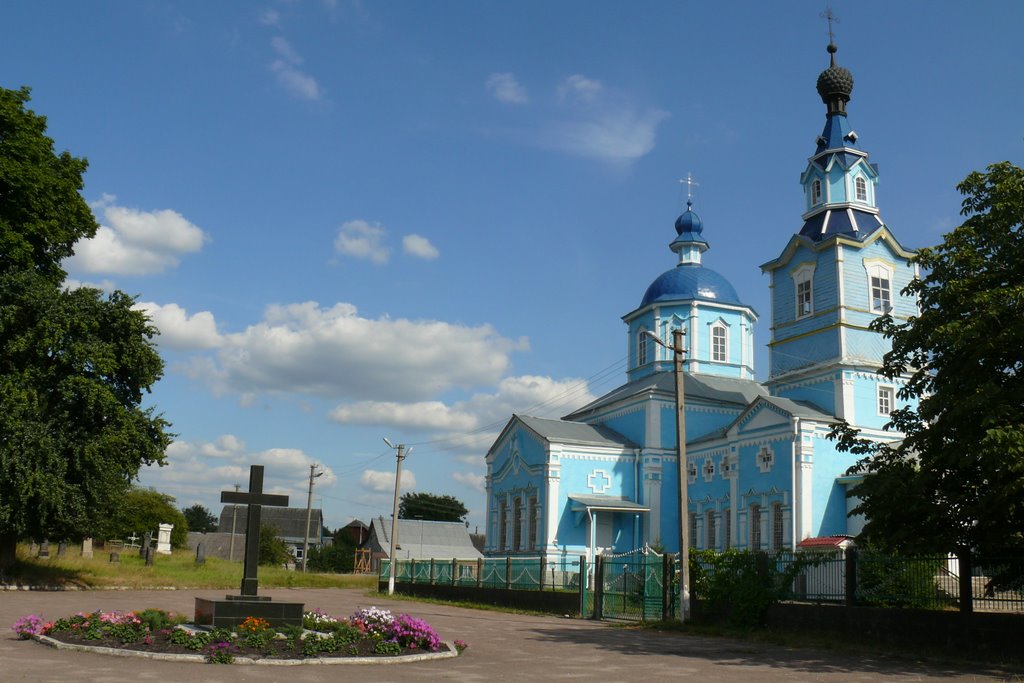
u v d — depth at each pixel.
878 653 19.72
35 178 33.41
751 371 54.25
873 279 43.38
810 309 44.25
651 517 46.53
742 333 54.22
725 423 48.97
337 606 34.94
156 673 13.48
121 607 27.27
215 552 94.56
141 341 36.38
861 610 21.50
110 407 33.81
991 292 17.59
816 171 45.56
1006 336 17.44
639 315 55.56
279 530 99.44
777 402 41.03
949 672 16.48
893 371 20.44
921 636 19.97
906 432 20.62
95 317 35.19
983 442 16.42
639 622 27.94
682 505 27.17
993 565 18.97
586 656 18.36
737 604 24.94
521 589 35.72
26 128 34.47
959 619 19.23
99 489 34.00
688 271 55.03
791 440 39.59
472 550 92.75
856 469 21.00
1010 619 18.27
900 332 20.25
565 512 46.44
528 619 30.34
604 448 47.44
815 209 45.06
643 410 48.59
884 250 43.84
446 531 93.94
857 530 38.91
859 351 42.19
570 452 47.09
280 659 15.09
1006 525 17.94
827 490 39.31
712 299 53.59
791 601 24.06
